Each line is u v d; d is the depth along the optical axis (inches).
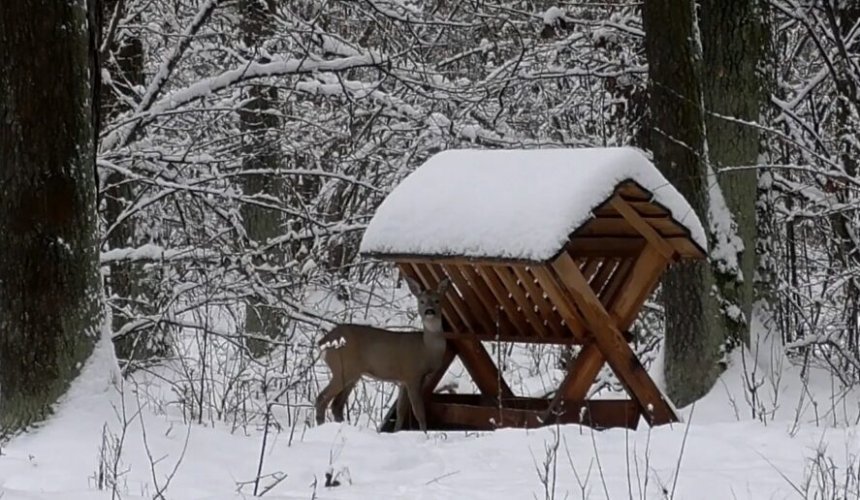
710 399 678.5
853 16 969.5
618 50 933.2
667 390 696.4
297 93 920.9
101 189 794.8
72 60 519.2
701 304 689.6
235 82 816.3
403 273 669.3
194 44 973.2
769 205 761.0
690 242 600.4
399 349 652.7
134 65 913.5
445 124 920.9
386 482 432.5
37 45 510.3
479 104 933.2
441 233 598.2
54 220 511.8
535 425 606.2
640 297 615.8
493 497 395.9
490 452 495.2
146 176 845.2
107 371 519.8
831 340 813.2
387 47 1033.5
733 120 706.8
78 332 514.9
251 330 942.4
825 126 1008.9
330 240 934.4
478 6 987.9
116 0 817.5
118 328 871.1
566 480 434.3
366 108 967.0
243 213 1066.1
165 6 960.3
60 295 511.2
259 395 762.8
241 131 911.7
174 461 462.0
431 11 1103.0
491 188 602.9
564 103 1012.5
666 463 473.1
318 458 477.4
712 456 487.8
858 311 924.0
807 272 984.9
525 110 1027.3
